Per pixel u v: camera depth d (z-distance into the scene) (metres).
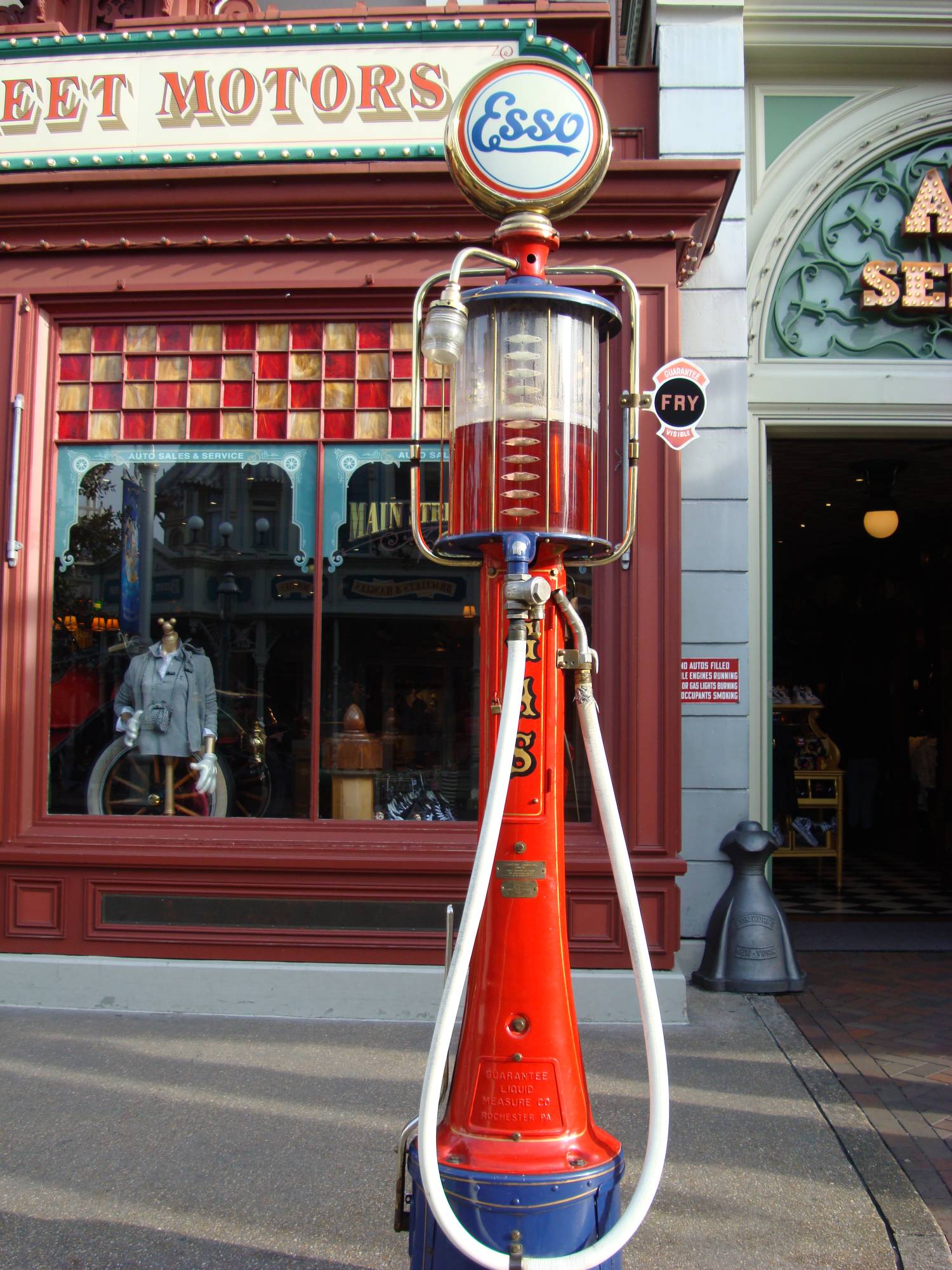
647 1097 4.04
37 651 5.51
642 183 5.17
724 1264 2.90
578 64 5.29
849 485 9.38
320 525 5.53
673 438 4.91
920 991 5.58
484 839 2.17
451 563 2.67
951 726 9.59
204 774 5.51
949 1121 3.84
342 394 5.53
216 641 5.57
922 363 6.34
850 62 6.40
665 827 5.13
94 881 5.29
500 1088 2.35
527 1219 2.23
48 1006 5.21
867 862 10.49
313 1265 2.89
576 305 2.54
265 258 5.43
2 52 5.43
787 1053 4.55
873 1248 2.99
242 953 5.21
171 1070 4.35
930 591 10.82
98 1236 3.04
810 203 6.42
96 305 5.55
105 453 5.61
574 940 5.11
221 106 5.31
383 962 5.17
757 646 6.15
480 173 2.53
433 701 5.48
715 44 6.02
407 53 5.27
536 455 2.46
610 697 5.25
